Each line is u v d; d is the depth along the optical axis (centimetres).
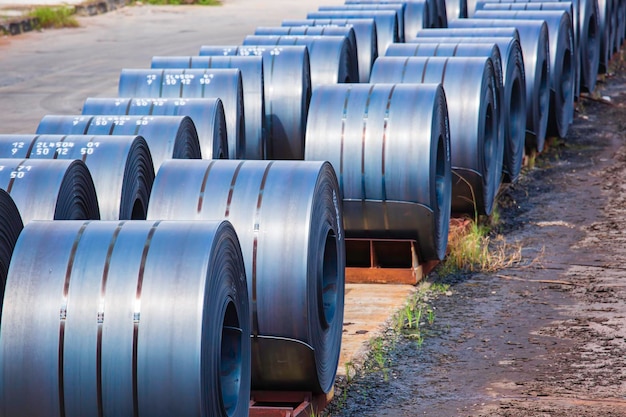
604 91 3762
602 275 1731
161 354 853
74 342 862
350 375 1306
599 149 2811
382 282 1689
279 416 1147
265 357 1132
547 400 1218
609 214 2148
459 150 1916
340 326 1283
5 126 2886
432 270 1783
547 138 2848
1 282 1071
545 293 1639
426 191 1606
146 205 1469
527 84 2503
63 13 5609
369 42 2614
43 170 1229
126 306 862
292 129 2061
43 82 3716
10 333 871
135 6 6675
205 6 6744
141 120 1552
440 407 1209
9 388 872
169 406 856
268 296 1110
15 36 5091
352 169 1625
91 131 1541
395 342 1423
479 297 1628
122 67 4084
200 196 1146
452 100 1908
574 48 3112
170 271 871
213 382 895
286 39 2264
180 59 1998
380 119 1623
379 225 1647
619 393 1237
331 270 1261
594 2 3578
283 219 1116
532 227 2067
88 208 1302
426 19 3181
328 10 3002
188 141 1592
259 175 1155
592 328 1465
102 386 861
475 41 2233
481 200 1988
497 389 1258
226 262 936
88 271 879
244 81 1975
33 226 920
